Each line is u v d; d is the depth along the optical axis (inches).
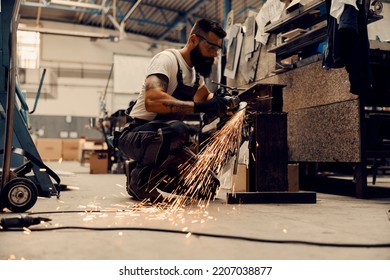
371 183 146.5
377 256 36.1
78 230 47.2
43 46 529.0
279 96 81.0
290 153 116.6
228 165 111.4
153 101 71.7
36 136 523.8
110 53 554.3
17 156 107.6
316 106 105.2
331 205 75.9
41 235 44.3
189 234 44.3
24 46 175.5
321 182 110.7
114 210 64.9
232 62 156.3
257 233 46.2
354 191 95.7
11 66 61.3
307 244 40.4
